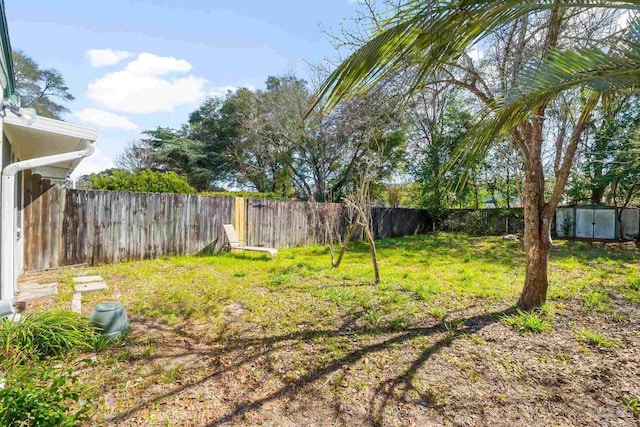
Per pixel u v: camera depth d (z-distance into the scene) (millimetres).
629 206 10945
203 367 2594
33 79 18328
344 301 4164
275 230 9148
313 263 6707
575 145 3391
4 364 1979
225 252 8055
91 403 2066
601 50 1391
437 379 2408
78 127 4145
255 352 2846
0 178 3248
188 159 19266
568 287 4707
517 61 2166
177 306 3992
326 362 2670
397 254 8133
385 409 2090
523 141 3654
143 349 2859
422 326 3371
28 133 4098
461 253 8297
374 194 14750
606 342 2934
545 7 1257
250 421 1979
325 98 1396
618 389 2266
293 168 16078
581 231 11102
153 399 2168
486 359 2686
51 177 7734
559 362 2631
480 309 3824
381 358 2721
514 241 10383
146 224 6941
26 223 5488
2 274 3256
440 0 1112
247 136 17000
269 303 4117
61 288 4492
